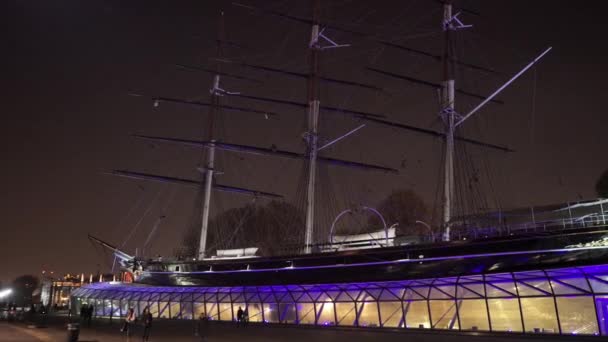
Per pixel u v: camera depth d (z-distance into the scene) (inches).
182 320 2126.0
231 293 2086.6
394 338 1325.0
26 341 1341.0
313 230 2527.1
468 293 1457.9
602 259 1401.3
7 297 6102.4
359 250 1851.6
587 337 1178.0
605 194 2262.6
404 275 1771.7
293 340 1354.6
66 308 3922.2
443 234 1827.0
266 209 3312.0
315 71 2691.9
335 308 1750.7
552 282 1320.1
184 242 3238.2
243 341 1342.3
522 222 1573.6
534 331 1330.0
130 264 2790.4
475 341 1216.2
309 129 2618.1
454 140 2335.1
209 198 2918.3
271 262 2101.4
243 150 2783.0
